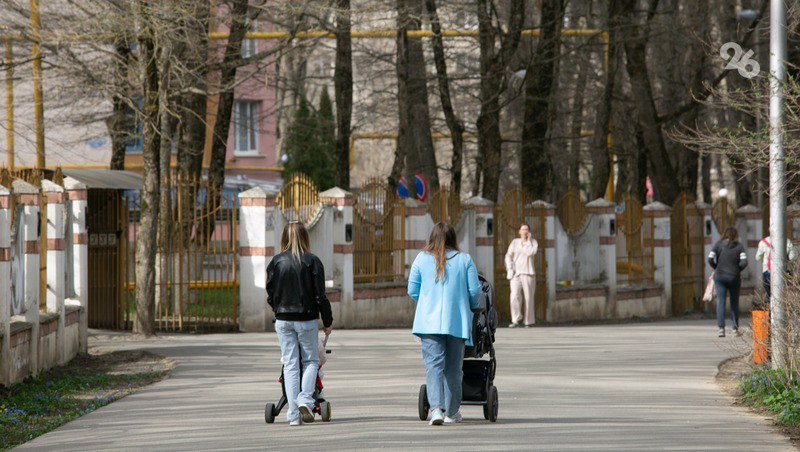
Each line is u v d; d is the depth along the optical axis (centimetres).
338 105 11638
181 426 4112
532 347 7531
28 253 5656
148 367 6206
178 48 8538
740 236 13812
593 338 8338
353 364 6253
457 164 12244
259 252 8462
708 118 15512
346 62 11581
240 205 8512
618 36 12888
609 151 15088
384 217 9838
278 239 8638
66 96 9950
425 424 4075
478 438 3747
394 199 9969
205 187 8681
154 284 8000
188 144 10856
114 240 8550
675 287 12800
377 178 9756
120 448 3669
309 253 4134
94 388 5372
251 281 8488
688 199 13012
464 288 4009
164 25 7769
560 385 5416
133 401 4847
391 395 4941
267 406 4141
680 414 4450
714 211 13438
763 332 5606
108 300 8569
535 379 5669
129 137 10688
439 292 4000
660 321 11456
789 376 5006
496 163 11988
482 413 4431
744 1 12988
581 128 17012
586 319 11306
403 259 10088
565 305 11012
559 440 3712
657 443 3681
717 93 6088
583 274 11550
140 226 7994
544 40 11862
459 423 4112
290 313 4075
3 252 5141
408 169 12862
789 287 5216
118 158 11038
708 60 12975
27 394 5112
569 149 17725
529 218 10938
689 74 14112
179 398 4916
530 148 12375
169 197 8581
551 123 13725
